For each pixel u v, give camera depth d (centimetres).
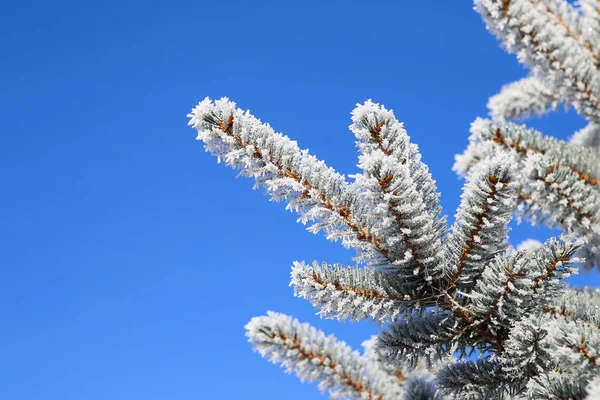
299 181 73
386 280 73
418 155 73
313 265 73
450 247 74
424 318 75
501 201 70
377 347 75
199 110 72
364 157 69
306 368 70
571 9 95
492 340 75
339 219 72
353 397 70
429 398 70
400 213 70
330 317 74
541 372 72
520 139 91
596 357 67
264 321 70
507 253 72
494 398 75
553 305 79
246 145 72
